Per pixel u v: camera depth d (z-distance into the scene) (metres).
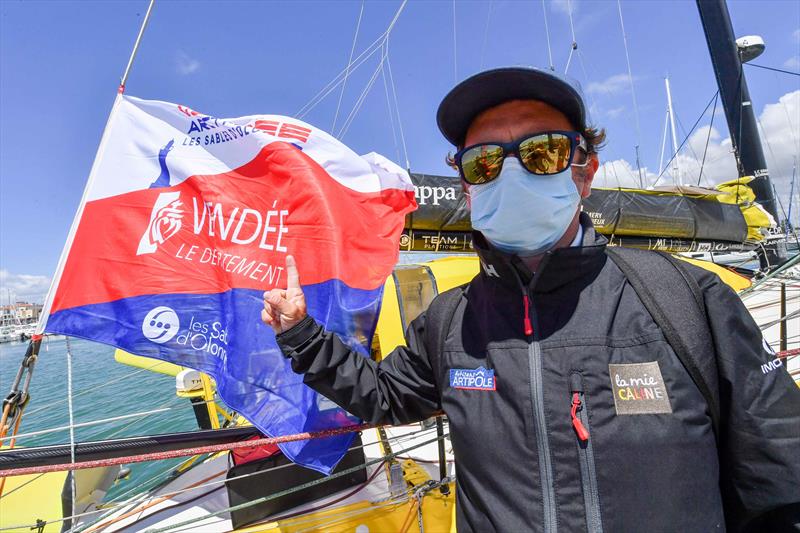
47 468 1.36
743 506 1.04
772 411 1.00
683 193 5.62
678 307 1.06
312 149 1.94
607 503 0.96
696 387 1.01
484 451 1.09
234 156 1.80
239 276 1.70
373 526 2.01
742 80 7.77
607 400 1.02
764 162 7.79
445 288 3.17
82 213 1.58
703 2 7.97
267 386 1.62
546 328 1.13
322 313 1.67
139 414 1.74
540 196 1.22
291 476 2.10
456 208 3.86
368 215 1.99
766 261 6.79
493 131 1.29
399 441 2.95
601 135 1.34
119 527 2.23
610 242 5.18
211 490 2.50
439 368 1.31
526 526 1.00
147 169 1.70
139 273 1.61
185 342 1.60
